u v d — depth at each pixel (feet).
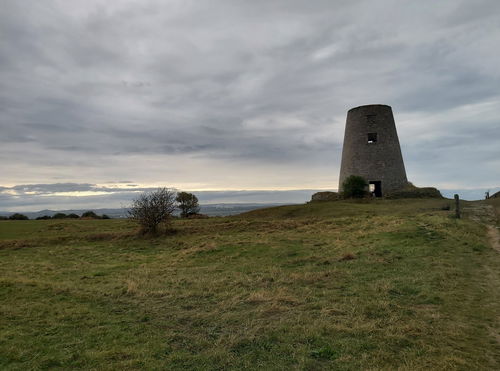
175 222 108.06
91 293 36.14
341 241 58.85
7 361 20.79
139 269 51.01
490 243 49.32
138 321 27.50
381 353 20.30
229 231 84.89
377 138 140.56
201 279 41.06
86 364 20.27
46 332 25.27
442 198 127.03
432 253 43.88
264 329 24.44
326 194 145.48
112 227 104.88
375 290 31.76
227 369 19.31
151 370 19.30
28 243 81.25
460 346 20.99
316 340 22.35
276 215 109.60
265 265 47.16
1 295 35.29
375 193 144.77
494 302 27.78
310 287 34.63
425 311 26.58
